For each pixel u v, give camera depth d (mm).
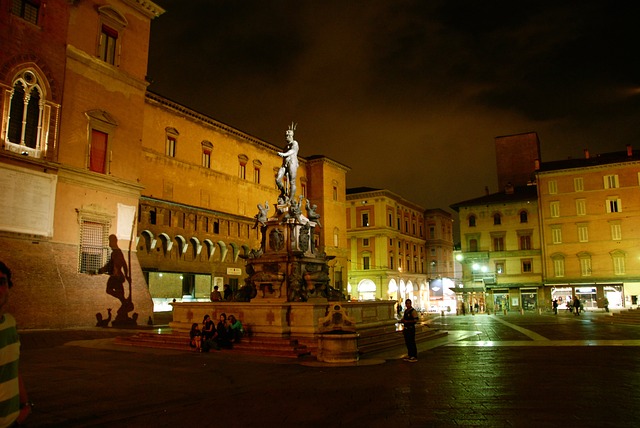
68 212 31312
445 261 104125
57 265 29844
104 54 34969
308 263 23234
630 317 36562
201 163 50281
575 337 24859
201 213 47812
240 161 55594
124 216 35000
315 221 24719
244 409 9539
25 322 27109
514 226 72312
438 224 102812
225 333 18422
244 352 17781
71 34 32469
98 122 33750
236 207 54125
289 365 15117
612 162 67062
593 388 11164
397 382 12180
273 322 19172
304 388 11539
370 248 83938
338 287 69562
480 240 73750
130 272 34469
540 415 8789
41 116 30297
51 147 30625
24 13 29828
